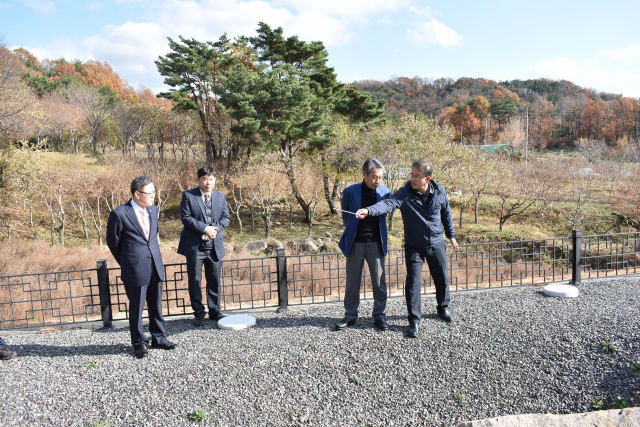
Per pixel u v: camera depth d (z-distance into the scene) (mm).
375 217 3975
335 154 22734
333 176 22328
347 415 2877
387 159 20875
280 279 4918
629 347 3486
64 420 2746
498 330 3928
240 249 16547
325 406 2951
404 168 20766
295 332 4062
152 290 3703
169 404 2920
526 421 2645
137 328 3611
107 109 36688
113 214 3490
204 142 31719
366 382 3195
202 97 27297
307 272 9602
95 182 20641
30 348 3871
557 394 3070
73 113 33656
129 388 3092
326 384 3174
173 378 3221
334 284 8844
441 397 3051
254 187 22156
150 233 3652
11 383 3145
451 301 4910
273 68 22062
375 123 25891
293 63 25109
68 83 40906
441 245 3984
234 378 3223
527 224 22625
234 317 4465
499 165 23531
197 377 3234
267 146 20969
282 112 20672
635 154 33344
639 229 20516
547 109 79500
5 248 13328
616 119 69250
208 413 2840
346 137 21625
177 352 3672
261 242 17094
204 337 4023
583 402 2988
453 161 22047
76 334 4312
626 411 2654
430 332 3920
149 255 3609
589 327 3902
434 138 21281
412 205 3820
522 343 3676
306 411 2896
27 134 20938
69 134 33969
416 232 3857
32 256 12461
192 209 4289
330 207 25625
